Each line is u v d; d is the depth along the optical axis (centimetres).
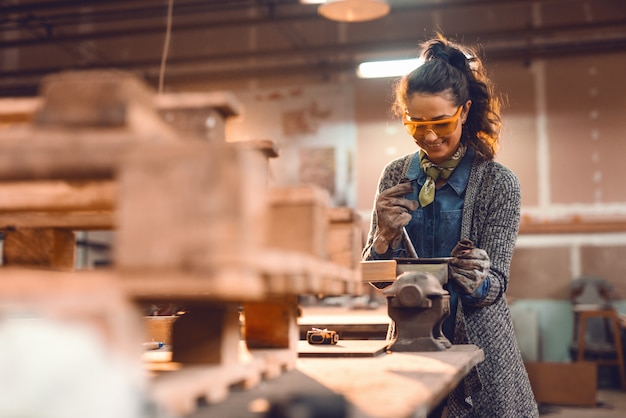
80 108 85
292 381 123
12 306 71
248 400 101
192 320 114
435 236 230
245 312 146
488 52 845
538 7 848
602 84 830
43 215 128
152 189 78
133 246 78
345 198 880
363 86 889
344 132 888
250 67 913
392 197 213
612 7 828
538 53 830
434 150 226
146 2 919
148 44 935
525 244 848
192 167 77
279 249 107
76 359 67
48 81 87
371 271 191
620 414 621
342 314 419
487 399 212
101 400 66
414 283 180
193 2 893
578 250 831
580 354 768
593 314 771
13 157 82
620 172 822
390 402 97
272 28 915
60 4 793
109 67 913
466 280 190
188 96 108
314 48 839
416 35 877
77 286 76
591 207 826
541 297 838
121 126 85
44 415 64
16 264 128
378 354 169
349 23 897
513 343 221
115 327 71
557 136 838
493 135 238
